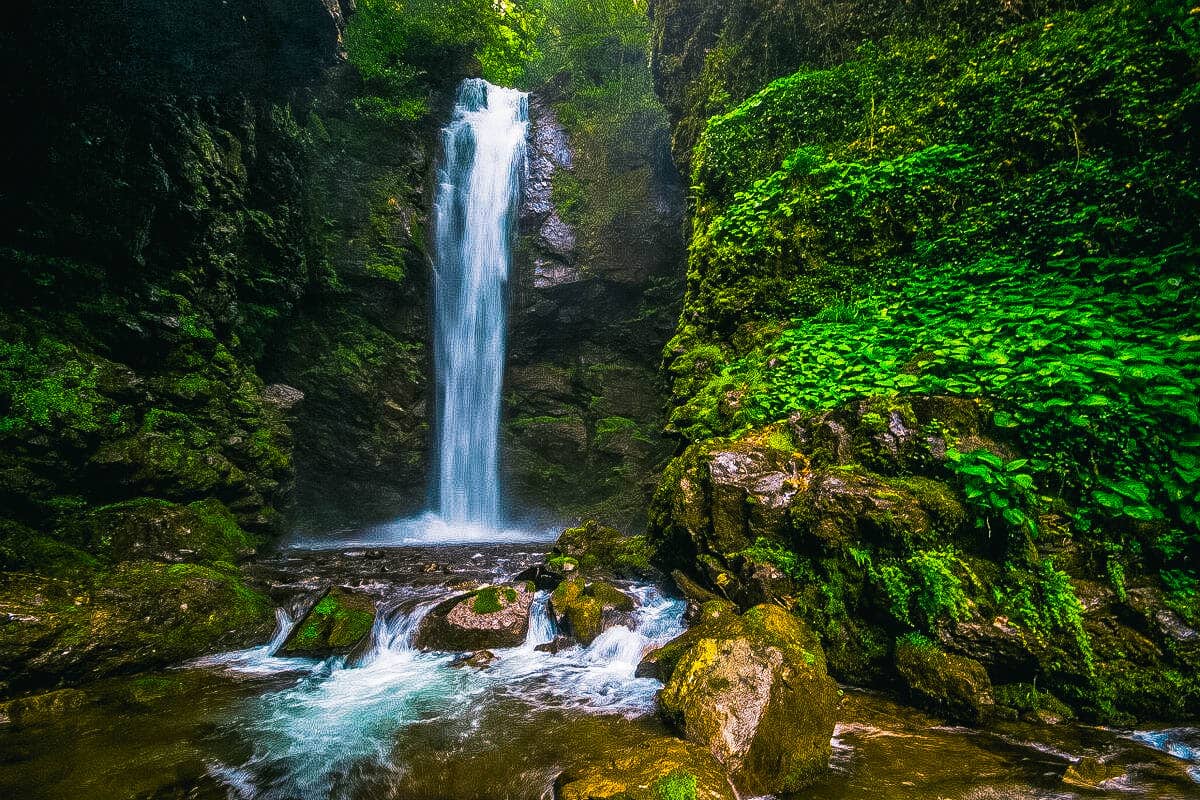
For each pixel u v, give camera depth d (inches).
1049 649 168.2
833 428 240.4
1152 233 243.6
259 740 170.6
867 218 342.0
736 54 518.0
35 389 289.0
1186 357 184.1
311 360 613.9
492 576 361.7
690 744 144.1
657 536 300.2
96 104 328.8
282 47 414.9
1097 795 130.6
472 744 166.7
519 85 1058.7
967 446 202.4
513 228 823.1
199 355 404.5
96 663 213.5
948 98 343.0
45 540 262.2
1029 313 232.8
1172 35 262.1
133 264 358.6
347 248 647.1
